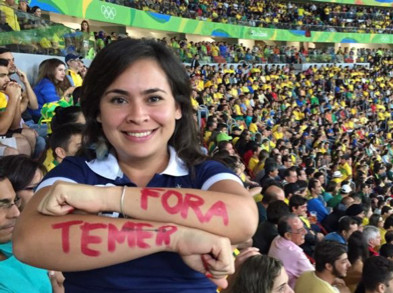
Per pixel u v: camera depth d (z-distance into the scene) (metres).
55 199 1.06
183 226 1.08
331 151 15.73
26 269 2.12
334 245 3.86
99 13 19.53
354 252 4.74
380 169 14.70
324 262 3.85
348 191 9.69
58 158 3.26
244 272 2.76
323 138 16.42
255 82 22.95
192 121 1.31
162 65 1.18
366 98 27.91
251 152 10.12
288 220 4.46
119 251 1.04
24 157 2.54
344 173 13.76
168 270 1.15
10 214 2.10
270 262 2.77
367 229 5.94
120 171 1.26
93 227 1.04
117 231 1.05
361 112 25.41
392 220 7.05
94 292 1.15
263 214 5.96
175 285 1.16
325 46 37.97
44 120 5.41
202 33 28.05
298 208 6.16
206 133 10.59
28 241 1.04
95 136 1.28
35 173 2.51
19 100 4.55
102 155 1.27
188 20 26.89
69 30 10.39
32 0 14.75
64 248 1.03
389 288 3.85
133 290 1.14
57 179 1.22
